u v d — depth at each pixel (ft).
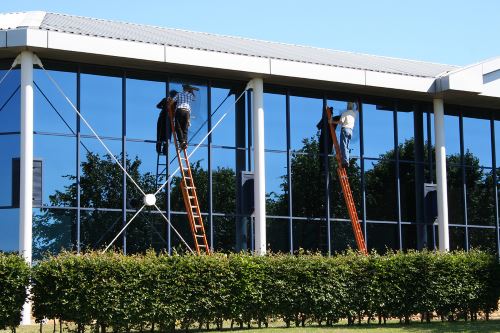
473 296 73.97
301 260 67.92
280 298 66.64
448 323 71.31
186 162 80.38
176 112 80.69
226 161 83.35
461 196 95.71
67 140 76.69
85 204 76.64
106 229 77.15
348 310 68.95
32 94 74.49
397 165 91.66
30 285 59.88
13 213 74.59
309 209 86.74
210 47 82.33
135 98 80.12
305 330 63.57
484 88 91.56
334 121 88.99
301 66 83.92
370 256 70.79
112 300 60.08
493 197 97.81
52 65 77.10
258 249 81.25
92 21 88.12
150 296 61.36
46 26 75.61
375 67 91.25
